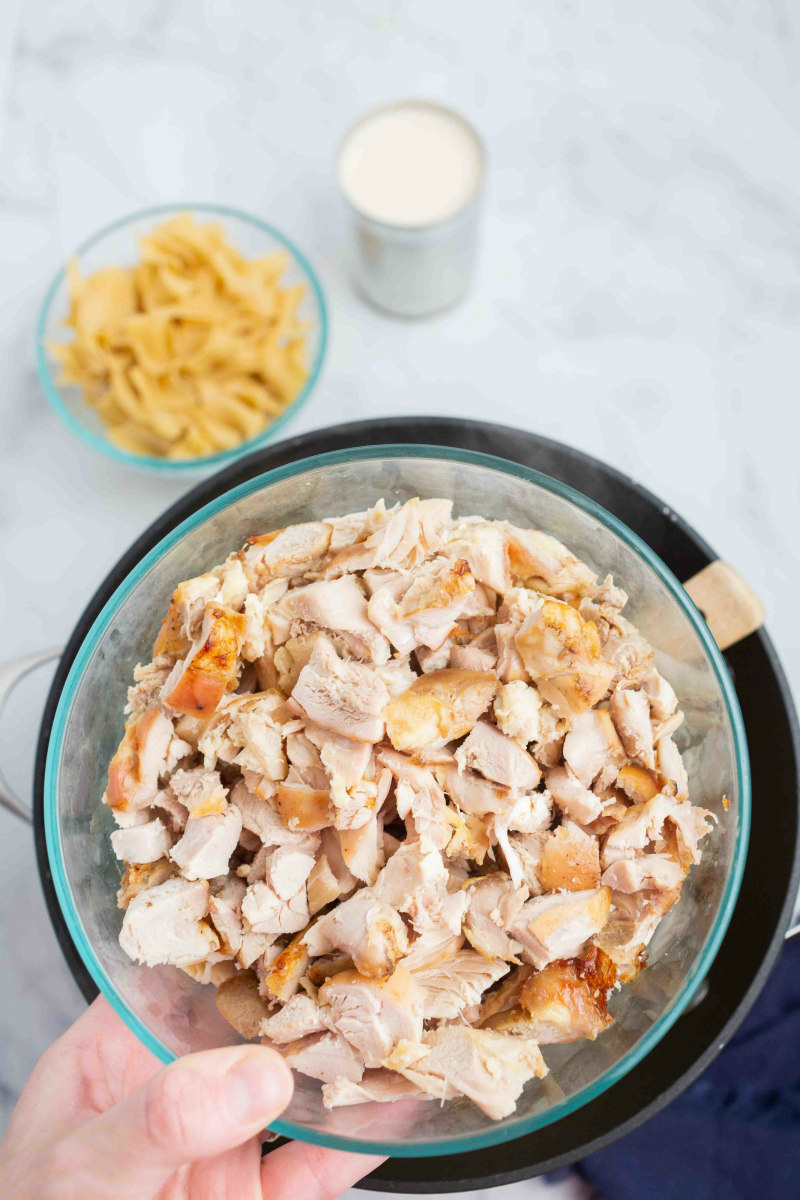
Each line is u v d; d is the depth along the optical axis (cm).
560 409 77
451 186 73
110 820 59
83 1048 61
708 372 77
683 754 60
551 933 54
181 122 80
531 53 80
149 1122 51
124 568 64
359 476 59
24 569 75
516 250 78
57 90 80
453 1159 59
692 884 58
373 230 72
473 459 58
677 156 79
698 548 64
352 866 55
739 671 63
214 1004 57
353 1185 59
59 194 79
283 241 76
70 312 75
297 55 80
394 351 77
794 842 61
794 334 77
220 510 58
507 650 56
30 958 71
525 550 58
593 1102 59
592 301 78
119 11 80
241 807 56
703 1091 68
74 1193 53
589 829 56
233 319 75
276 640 57
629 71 80
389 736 55
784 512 75
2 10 79
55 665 73
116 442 75
